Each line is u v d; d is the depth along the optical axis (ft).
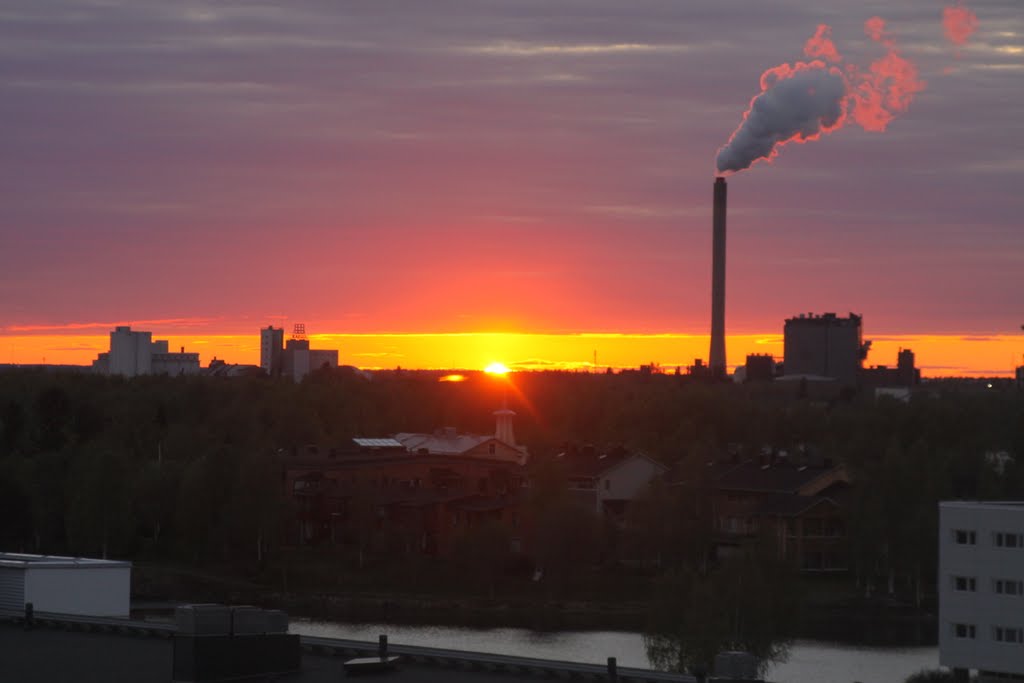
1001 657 336.49
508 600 509.76
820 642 435.53
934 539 492.95
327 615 488.85
